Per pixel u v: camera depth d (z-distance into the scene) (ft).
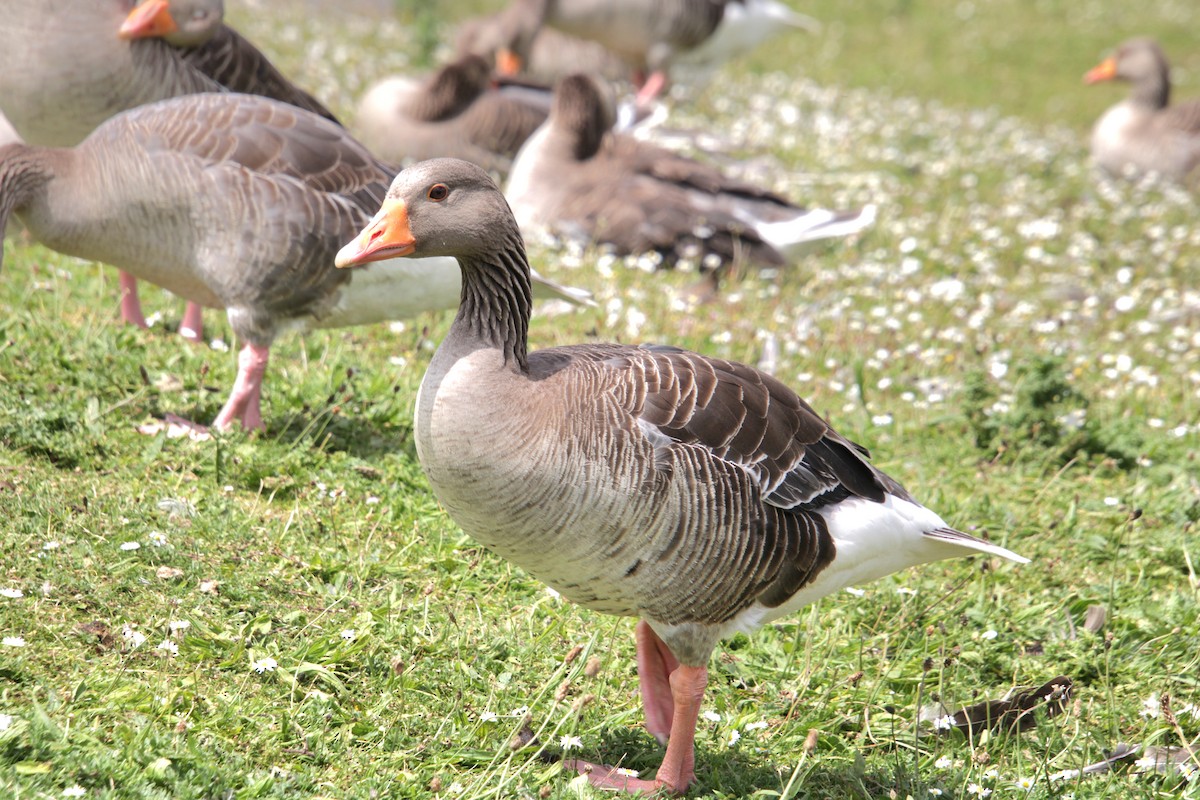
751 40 94.84
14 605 25.82
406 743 24.86
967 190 77.46
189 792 21.53
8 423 32.14
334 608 28.60
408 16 115.03
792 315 52.16
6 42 41.42
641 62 92.07
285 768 23.31
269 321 34.42
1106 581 35.27
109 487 31.30
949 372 48.67
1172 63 133.39
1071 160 93.09
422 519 33.14
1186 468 41.16
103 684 23.98
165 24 42.52
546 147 60.18
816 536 24.89
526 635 29.25
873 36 134.31
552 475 22.52
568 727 26.07
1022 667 30.83
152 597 27.37
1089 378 49.01
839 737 27.35
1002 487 40.24
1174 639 32.01
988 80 122.93
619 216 57.00
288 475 33.30
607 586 23.84
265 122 34.30
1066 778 26.21
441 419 22.98
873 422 42.75
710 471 23.45
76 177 33.68
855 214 58.44
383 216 23.71
